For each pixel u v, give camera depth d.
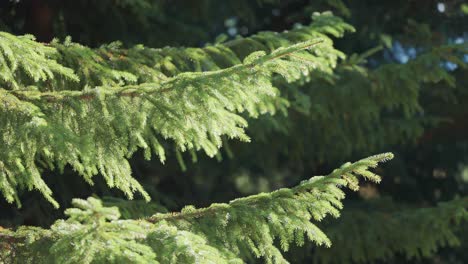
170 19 9.02
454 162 12.85
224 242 4.58
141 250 3.75
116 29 8.08
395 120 9.61
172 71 5.85
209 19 10.66
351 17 9.92
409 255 8.86
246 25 11.92
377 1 9.94
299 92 7.47
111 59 5.65
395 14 9.98
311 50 6.36
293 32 6.39
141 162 8.70
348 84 8.33
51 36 7.75
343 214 9.12
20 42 4.48
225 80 4.25
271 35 6.31
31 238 4.20
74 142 4.10
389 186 12.20
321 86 8.38
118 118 4.40
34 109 4.29
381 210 10.20
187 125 4.47
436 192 12.96
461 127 10.72
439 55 7.77
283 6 10.72
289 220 4.47
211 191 11.02
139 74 5.67
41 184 4.50
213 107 4.39
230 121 4.62
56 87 5.46
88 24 7.96
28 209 7.09
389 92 8.19
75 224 3.90
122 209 6.43
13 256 4.24
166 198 8.19
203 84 4.25
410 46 10.55
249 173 11.80
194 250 4.00
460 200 8.46
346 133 8.98
